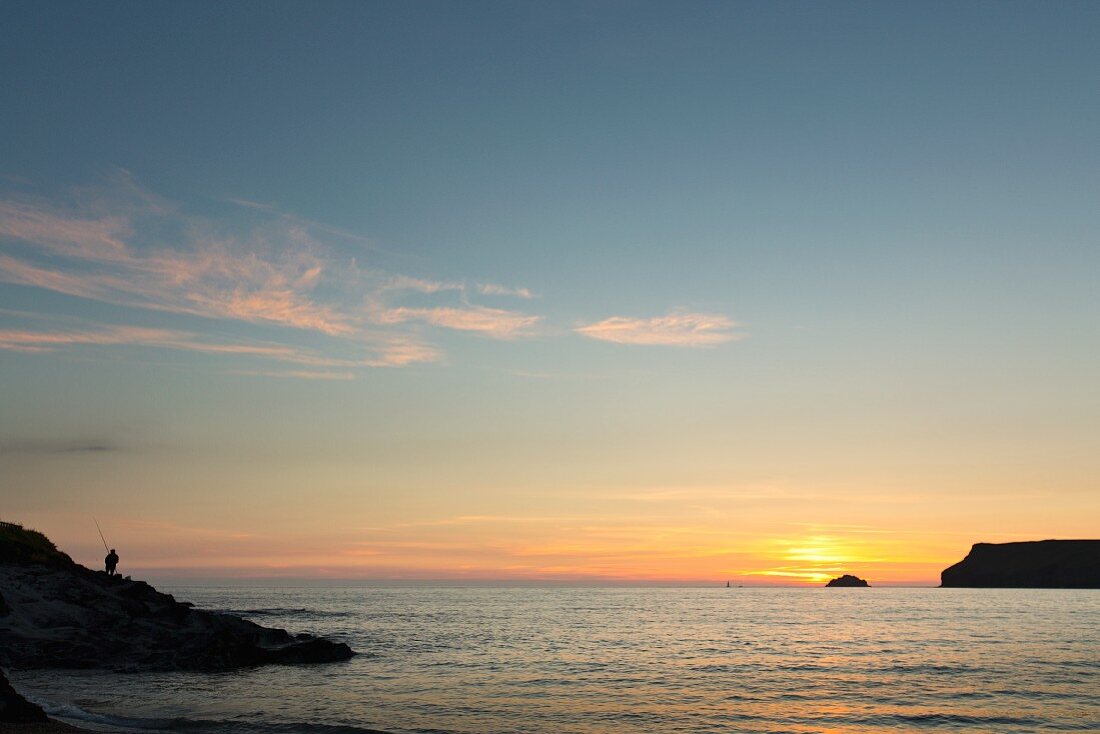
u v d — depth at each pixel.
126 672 42.72
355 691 40.47
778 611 146.75
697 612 142.00
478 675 48.31
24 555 55.78
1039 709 37.75
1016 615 125.31
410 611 131.62
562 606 166.25
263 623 94.88
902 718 35.59
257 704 35.50
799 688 44.31
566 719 34.28
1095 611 137.25
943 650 66.88
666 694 41.88
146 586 57.44
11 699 26.03
